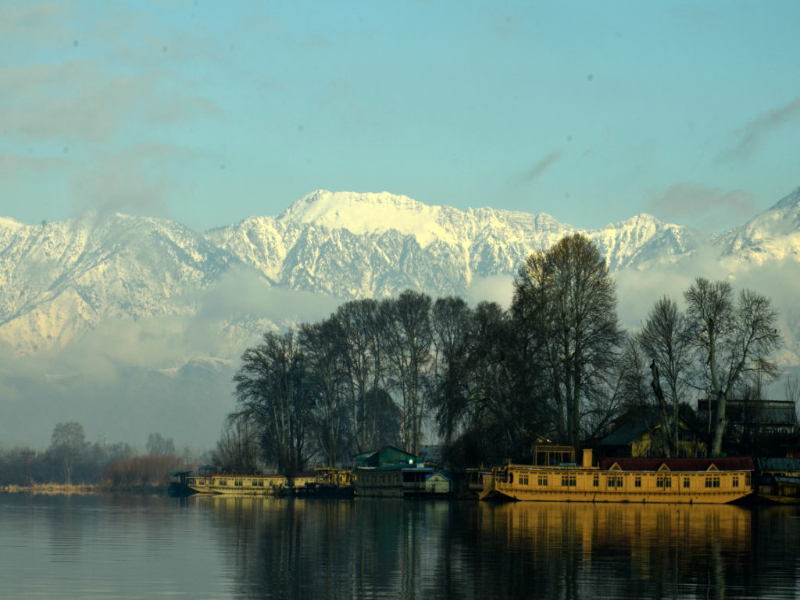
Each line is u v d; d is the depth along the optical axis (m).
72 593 93.31
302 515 190.62
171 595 92.44
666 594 94.06
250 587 96.56
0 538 142.38
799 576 104.06
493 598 91.69
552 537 138.50
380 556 118.25
